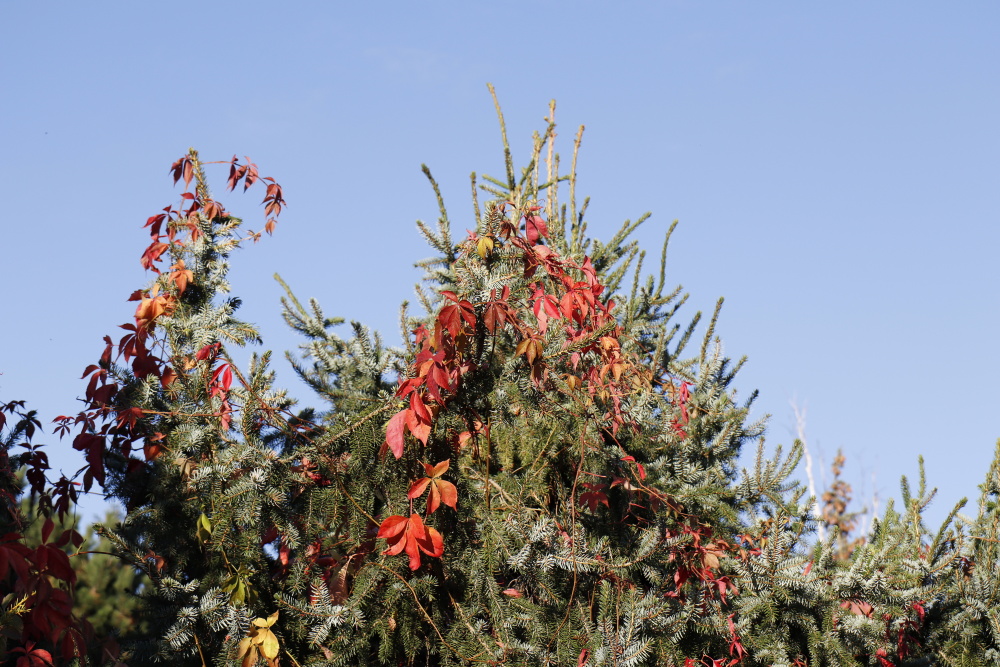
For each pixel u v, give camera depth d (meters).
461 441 4.67
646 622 4.44
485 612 4.39
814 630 5.03
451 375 4.43
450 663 4.31
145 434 4.71
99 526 4.09
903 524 5.63
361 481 4.51
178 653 4.34
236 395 4.48
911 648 5.34
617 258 6.46
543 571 4.30
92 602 6.47
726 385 6.12
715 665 4.85
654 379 5.94
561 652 4.25
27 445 4.97
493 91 6.29
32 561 3.97
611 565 4.40
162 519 4.55
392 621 4.33
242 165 5.48
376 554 4.46
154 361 4.69
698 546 4.97
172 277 4.85
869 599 5.15
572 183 6.67
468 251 4.88
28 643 4.05
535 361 4.51
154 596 4.62
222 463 4.34
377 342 4.92
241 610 4.18
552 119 6.73
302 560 4.46
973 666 5.05
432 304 5.05
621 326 5.70
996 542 5.30
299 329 5.18
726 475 5.80
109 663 4.25
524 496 4.49
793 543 5.38
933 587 5.12
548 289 5.12
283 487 4.36
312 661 4.28
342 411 4.76
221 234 5.14
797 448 5.39
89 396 4.70
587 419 4.75
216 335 4.72
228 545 4.33
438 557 4.46
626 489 5.10
